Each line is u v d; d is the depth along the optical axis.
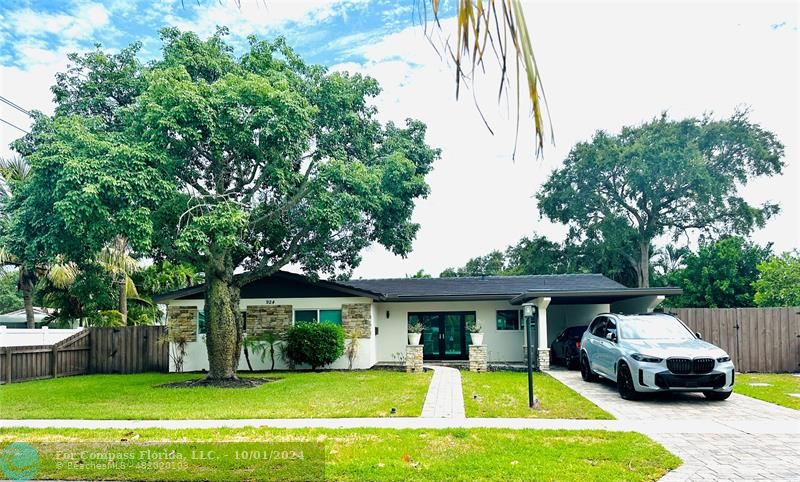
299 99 15.09
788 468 6.73
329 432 8.77
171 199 14.50
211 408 11.32
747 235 38.72
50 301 24.95
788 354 17.89
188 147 14.72
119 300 26.19
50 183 13.23
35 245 14.13
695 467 6.79
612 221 39.44
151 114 13.58
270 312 20.61
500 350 22.53
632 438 8.27
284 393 13.45
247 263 19.80
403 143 19.20
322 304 20.55
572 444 7.90
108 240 14.04
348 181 16.12
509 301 22.53
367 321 20.27
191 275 31.23
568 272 43.25
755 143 37.06
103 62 16.75
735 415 10.28
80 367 20.09
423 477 6.43
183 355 20.38
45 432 9.02
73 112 16.38
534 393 13.09
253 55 17.00
